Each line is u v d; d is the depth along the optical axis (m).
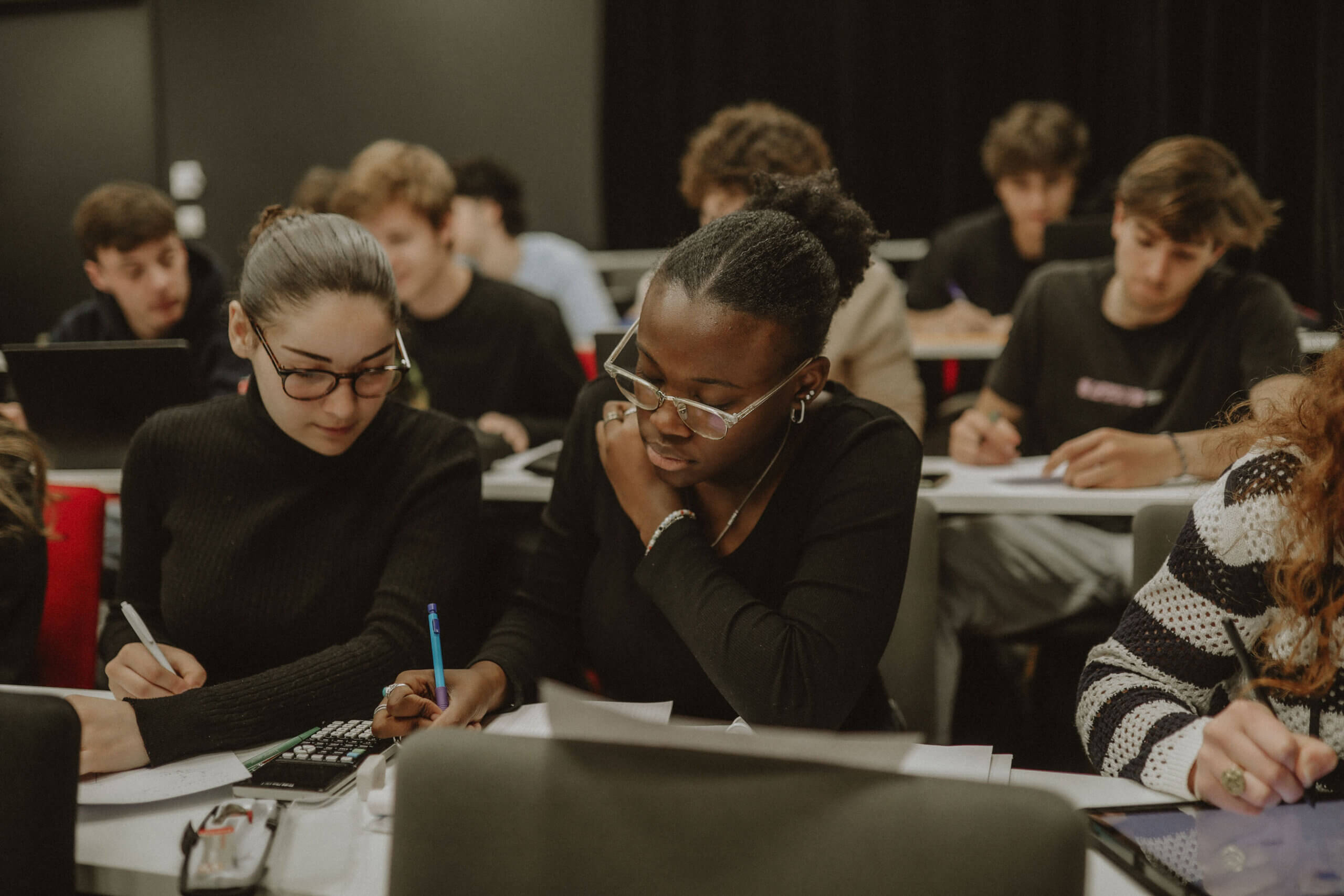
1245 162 3.96
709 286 0.99
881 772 0.65
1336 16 3.32
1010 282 3.85
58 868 0.82
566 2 5.45
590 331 4.15
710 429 1.02
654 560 1.11
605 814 0.68
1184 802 0.92
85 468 2.25
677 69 5.16
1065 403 2.35
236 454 1.32
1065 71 4.58
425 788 0.71
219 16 5.78
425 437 1.36
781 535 1.15
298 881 0.83
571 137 5.54
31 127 6.00
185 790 0.98
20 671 1.36
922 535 1.43
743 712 1.05
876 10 4.83
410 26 5.63
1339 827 0.86
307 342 1.15
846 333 2.25
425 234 2.54
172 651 1.23
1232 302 2.20
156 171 5.91
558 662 1.26
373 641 1.22
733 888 0.66
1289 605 0.96
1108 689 1.04
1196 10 4.10
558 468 1.31
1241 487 0.99
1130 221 2.06
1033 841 0.61
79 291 6.07
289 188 5.86
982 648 2.33
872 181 4.98
